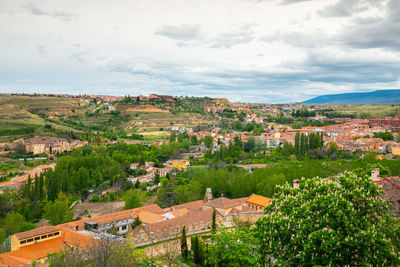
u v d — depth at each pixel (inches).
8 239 3024.1
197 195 5036.9
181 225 3275.1
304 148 7691.9
